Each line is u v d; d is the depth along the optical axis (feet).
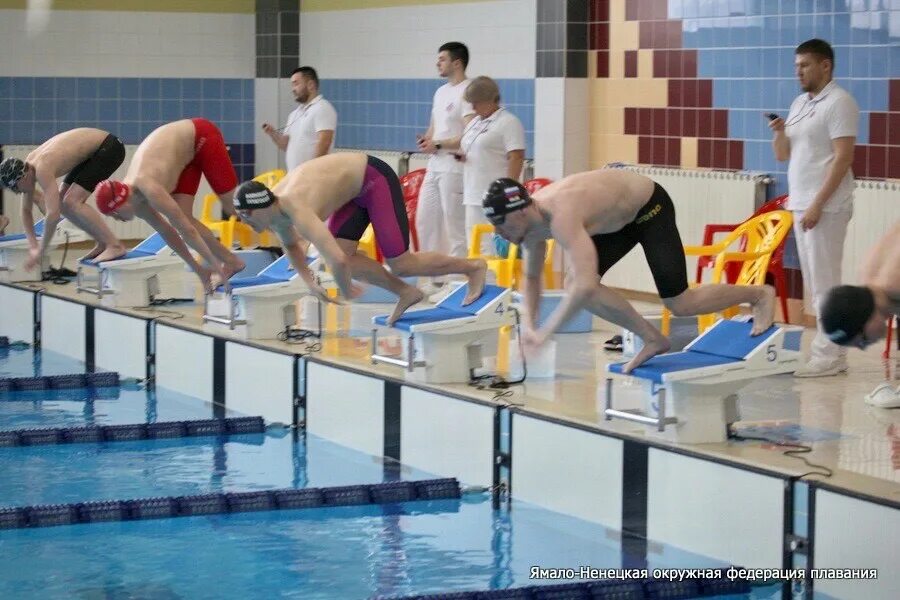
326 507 22.17
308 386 27.61
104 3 50.88
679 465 19.80
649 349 20.65
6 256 39.63
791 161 26.13
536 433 22.33
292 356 27.96
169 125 29.86
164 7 51.42
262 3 51.60
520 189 19.79
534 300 21.07
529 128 41.42
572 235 19.80
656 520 20.21
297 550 19.49
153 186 28.60
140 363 32.94
